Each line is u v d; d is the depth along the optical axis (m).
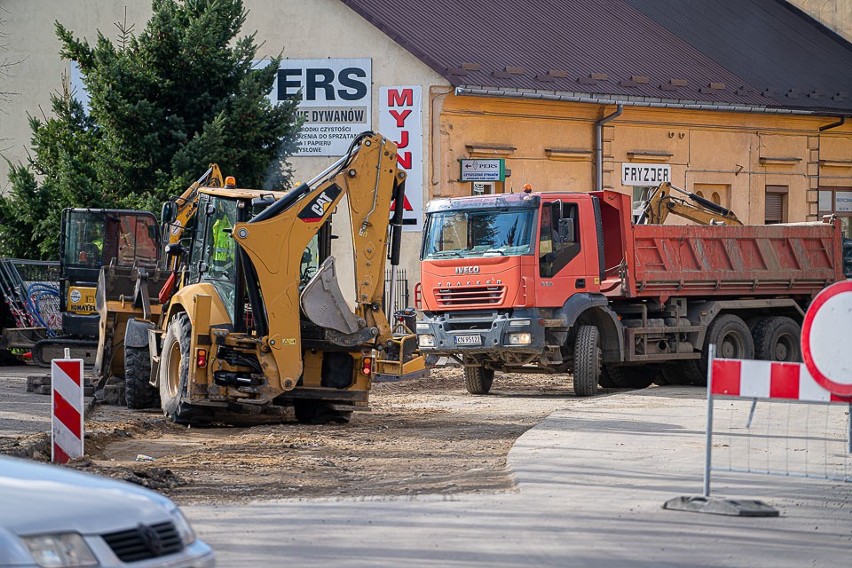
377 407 50.22
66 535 13.88
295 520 23.84
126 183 78.62
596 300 54.41
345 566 19.89
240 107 77.31
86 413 46.06
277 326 40.72
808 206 104.19
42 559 13.48
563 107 87.25
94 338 64.94
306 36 84.12
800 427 39.09
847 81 110.31
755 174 100.19
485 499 26.27
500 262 53.12
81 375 31.41
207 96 79.50
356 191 42.09
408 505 25.55
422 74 81.81
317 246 42.84
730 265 60.69
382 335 42.31
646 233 56.81
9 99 93.44
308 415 44.50
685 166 95.25
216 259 43.03
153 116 78.19
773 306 63.06
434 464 32.97
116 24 86.19
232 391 40.47
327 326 41.41
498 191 84.56
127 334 47.78
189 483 29.34
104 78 77.81
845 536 22.83
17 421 41.59
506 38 89.81
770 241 62.72
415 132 81.94
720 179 97.75
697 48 103.81
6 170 93.62
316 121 83.56
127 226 65.31
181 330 41.69
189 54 78.62
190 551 15.12
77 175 77.94
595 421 40.84
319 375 42.75
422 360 43.75
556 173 87.62
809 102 102.50
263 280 40.62
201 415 42.38
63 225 65.00
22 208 81.50
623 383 63.09
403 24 85.12
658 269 57.34
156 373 45.91
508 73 83.69
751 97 98.44
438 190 81.62
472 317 54.03
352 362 43.03
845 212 107.50
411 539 22.05
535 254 52.88
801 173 103.62
